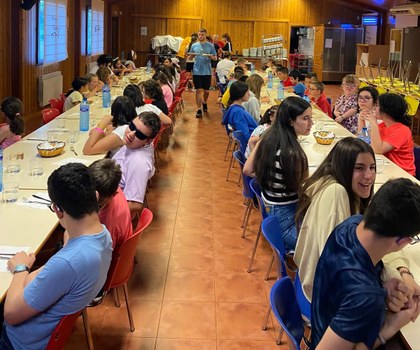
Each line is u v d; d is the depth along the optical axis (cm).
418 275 200
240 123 511
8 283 186
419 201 131
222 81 1116
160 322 288
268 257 375
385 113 392
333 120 570
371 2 1552
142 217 267
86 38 1241
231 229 427
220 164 632
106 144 364
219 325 288
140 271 347
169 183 549
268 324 289
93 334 275
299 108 297
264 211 297
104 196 228
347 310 134
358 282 136
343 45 1683
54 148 359
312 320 155
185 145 732
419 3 1072
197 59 960
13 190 273
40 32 888
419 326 167
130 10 1675
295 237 292
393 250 138
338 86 1642
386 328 148
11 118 414
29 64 864
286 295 181
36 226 236
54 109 565
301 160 298
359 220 153
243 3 1695
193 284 332
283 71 866
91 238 179
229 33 1712
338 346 134
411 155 390
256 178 314
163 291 322
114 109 385
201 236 410
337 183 217
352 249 141
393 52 1110
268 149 302
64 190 175
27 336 176
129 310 278
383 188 138
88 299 179
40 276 172
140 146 318
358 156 215
